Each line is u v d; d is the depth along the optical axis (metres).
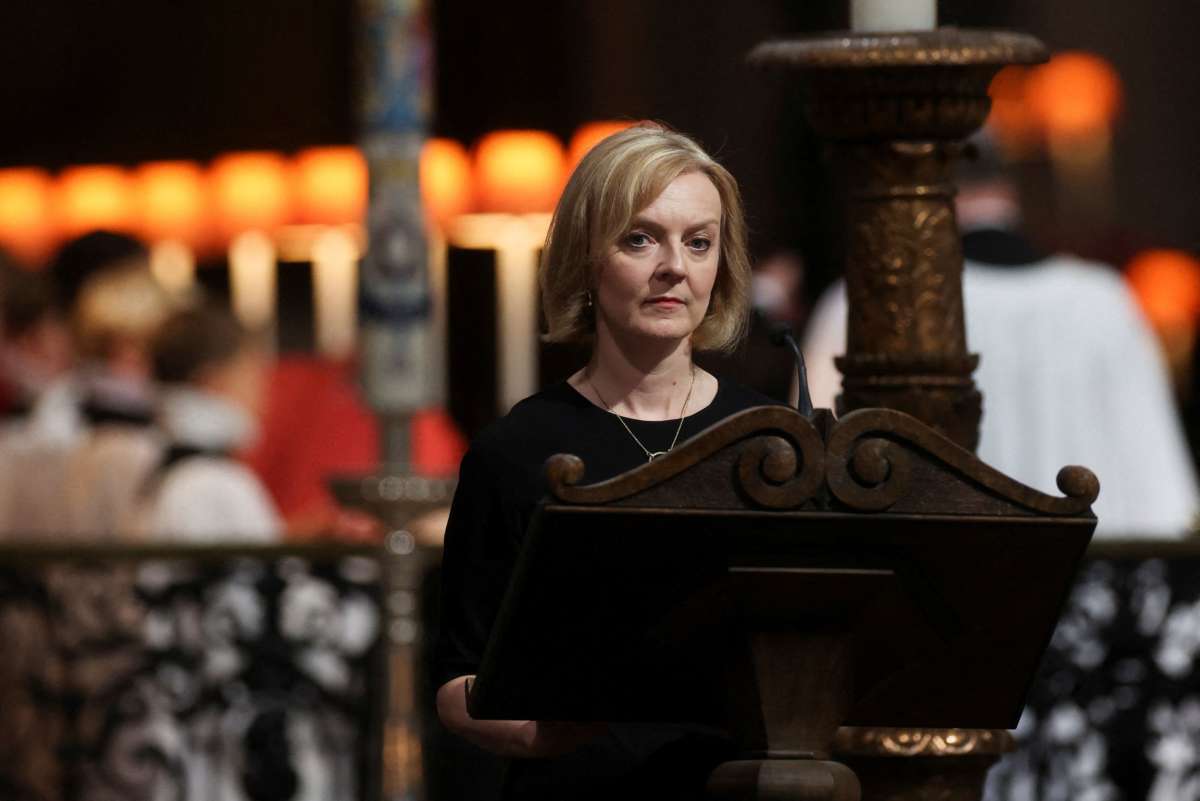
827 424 6.73
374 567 16.42
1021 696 7.25
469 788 16.20
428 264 15.79
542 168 23.77
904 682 7.18
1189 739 15.87
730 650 6.88
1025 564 6.82
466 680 7.69
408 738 15.18
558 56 26.05
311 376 20.53
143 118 25.67
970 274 17.44
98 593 16.34
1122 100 27.56
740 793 6.79
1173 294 25.61
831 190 25.42
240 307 24.62
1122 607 15.89
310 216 24.59
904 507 6.66
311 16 25.59
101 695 16.33
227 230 24.91
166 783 16.25
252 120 25.52
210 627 16.36
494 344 24.56
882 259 9.16
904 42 8.96
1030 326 17.30
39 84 25.84
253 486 17.09
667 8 26.16
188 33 25.73
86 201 25.48
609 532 6.52
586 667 6.88
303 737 16.34
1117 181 27.30
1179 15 27.75
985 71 9.11
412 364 15.63
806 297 25.28
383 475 15.35
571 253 7.65
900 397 9.12
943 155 9.15
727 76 26.11
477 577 7.74
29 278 19.31
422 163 15.88
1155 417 17.41
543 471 6.64
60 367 19.27
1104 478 17.34
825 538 6.66
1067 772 15.82
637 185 7.49
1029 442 17.30
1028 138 26.55
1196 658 15.90
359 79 15.95
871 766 9.06
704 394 7.95
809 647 6.82
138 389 17.19
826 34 9.21
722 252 7.86
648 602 6.73
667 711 7.07
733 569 6.62
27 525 17.05
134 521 16.83
